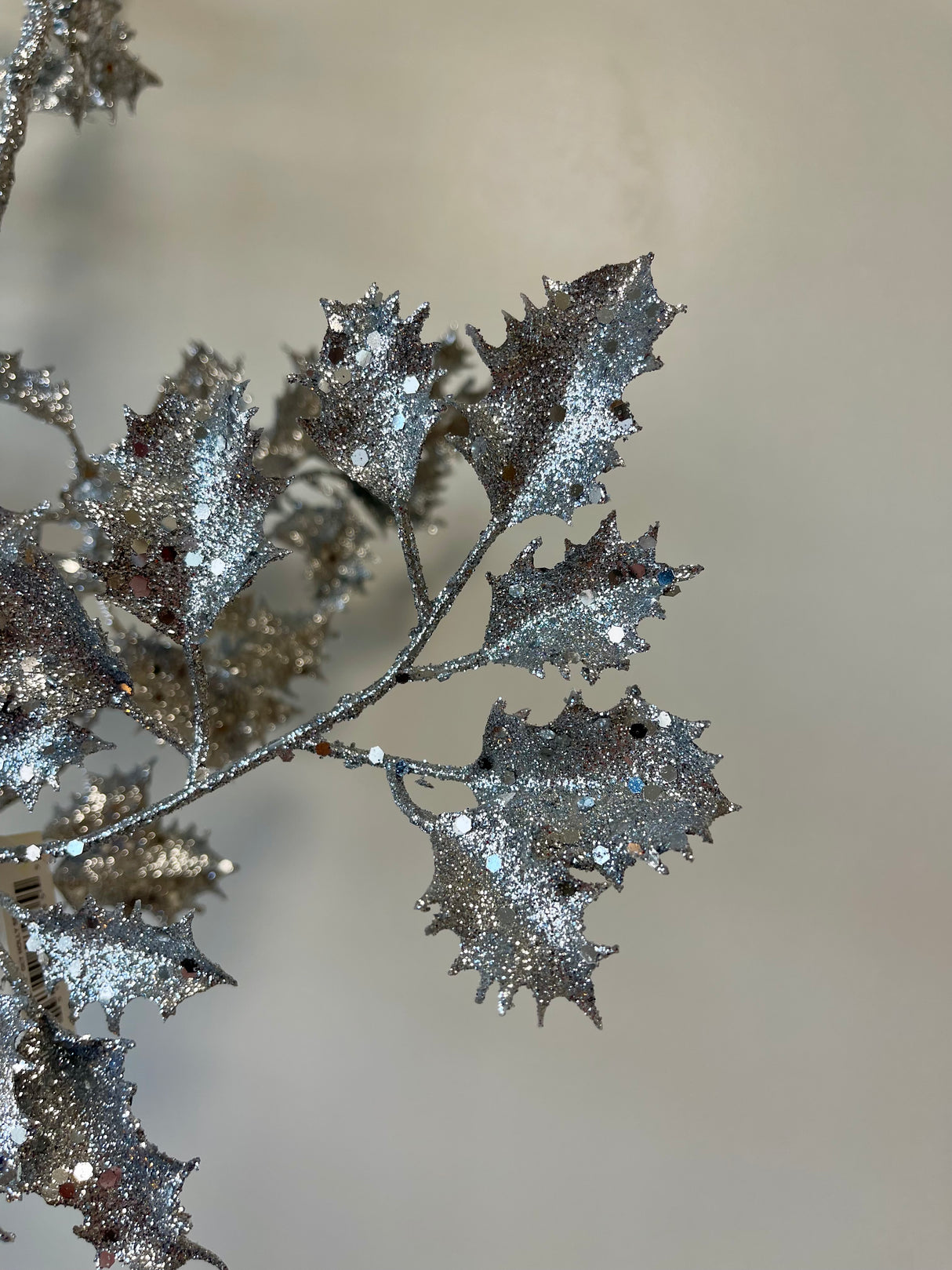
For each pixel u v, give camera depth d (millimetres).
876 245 775
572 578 630
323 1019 780
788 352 777
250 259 775
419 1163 778
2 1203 759
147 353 771
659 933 785
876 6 774
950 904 785
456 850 639
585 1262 774
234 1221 770
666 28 777
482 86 775
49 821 737
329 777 781
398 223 775
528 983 636
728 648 780
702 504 778
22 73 662
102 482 670
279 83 773
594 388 621
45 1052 630
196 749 646
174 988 642
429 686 781
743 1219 778
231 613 729
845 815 784
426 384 628
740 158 776
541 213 775
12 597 638
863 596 780
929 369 777
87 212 770
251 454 634
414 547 636
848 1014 785
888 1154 782
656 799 633
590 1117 781
